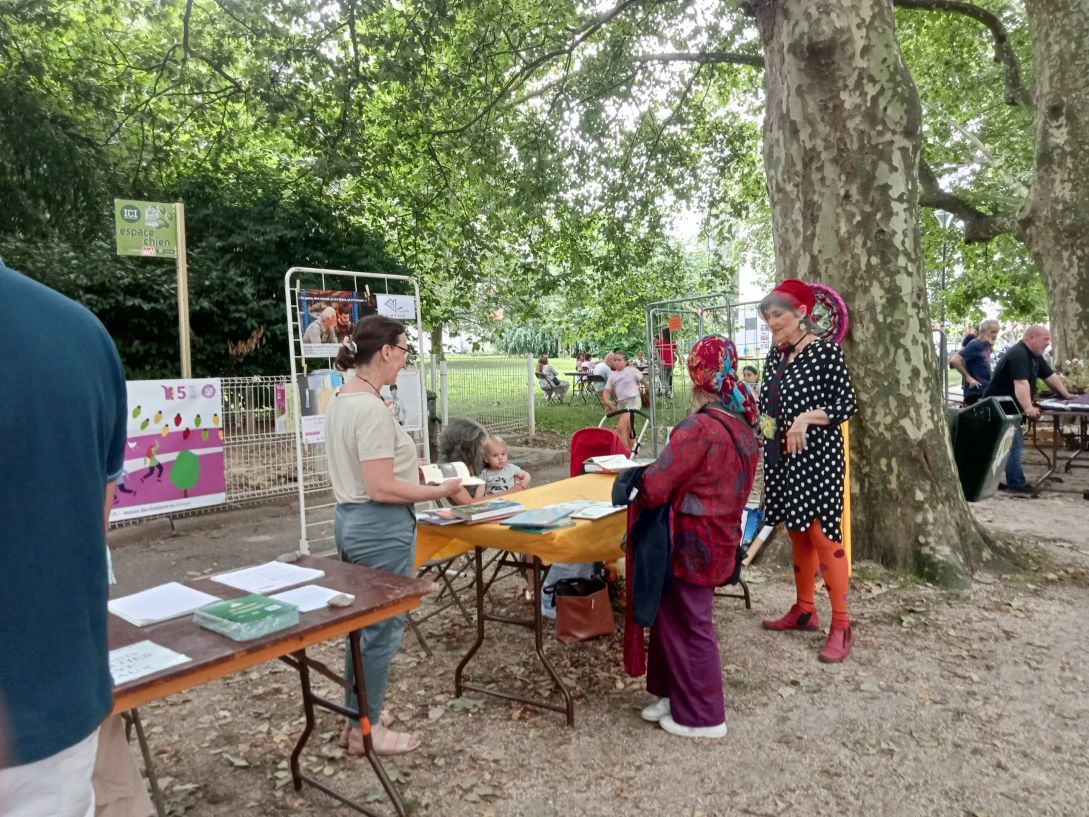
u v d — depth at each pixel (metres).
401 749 3.19
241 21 10.98
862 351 5.27
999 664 3.92
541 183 12.19
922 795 2.81
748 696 3.63
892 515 5.23
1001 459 5.41
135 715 2.69
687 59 10.27
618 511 3.59
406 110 11.38
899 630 4.37
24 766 1.15
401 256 14.44
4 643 1.12
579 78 11.70
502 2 10.81
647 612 3.10
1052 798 2.78
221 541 7.02
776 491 4.20
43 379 1.15
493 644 4.36
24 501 1.13
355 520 3.05
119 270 10.68
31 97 10.55
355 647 2.59
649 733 3.32
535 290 14.85
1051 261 10.81
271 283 12.34
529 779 2.98
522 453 11.62
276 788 2.98
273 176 13.16
